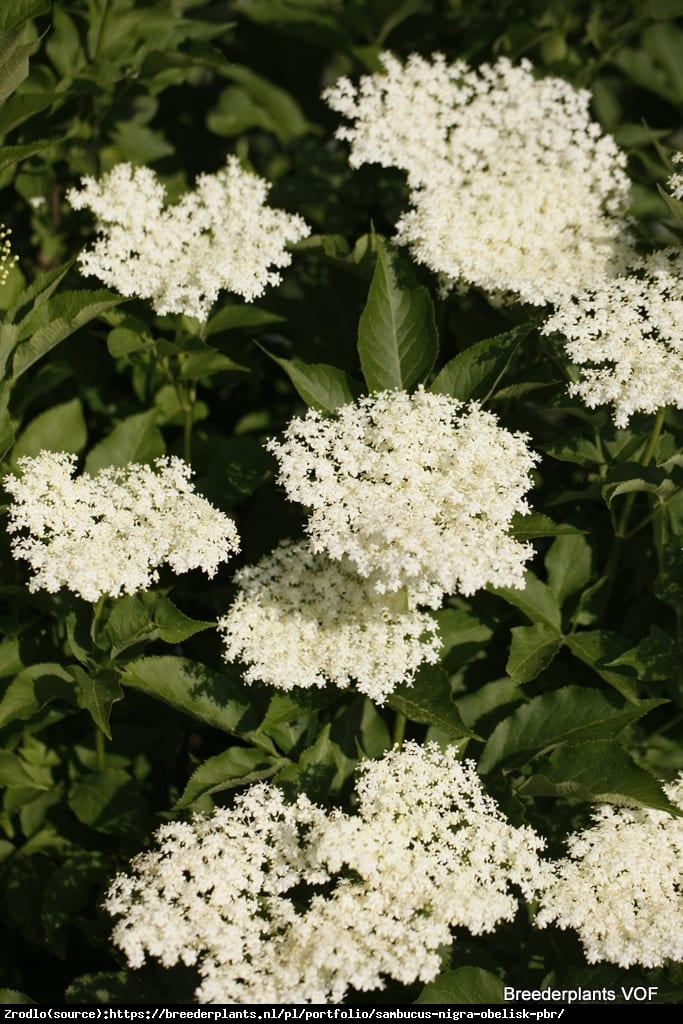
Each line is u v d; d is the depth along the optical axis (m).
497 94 1.54
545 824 1.44
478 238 1.47
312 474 1.40
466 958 1.38
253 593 1.41
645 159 1.60
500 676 1.48
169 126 1.69
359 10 1.63
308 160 1.64
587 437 1.45
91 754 1.48
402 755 1.37
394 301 1.42
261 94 1.67
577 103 1.55
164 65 1.54
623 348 1.40
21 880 1.44
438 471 1.37
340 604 1.40
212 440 1.52
